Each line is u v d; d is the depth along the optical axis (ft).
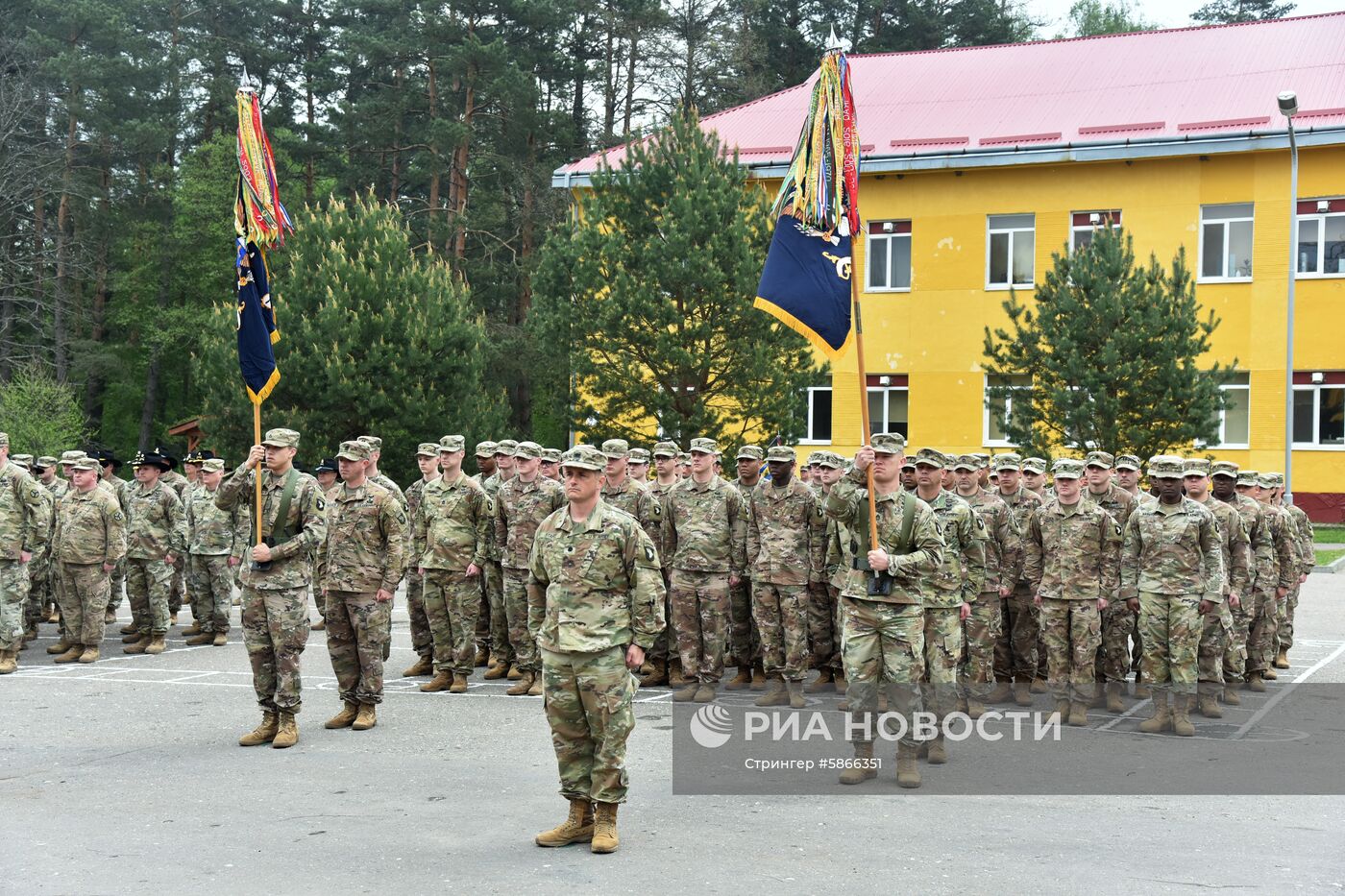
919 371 109.40
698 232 73.87
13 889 20.38
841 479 28.55
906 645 27.71
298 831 23.77
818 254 31.42
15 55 150.41
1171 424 79.41
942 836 23.52
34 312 154.20
